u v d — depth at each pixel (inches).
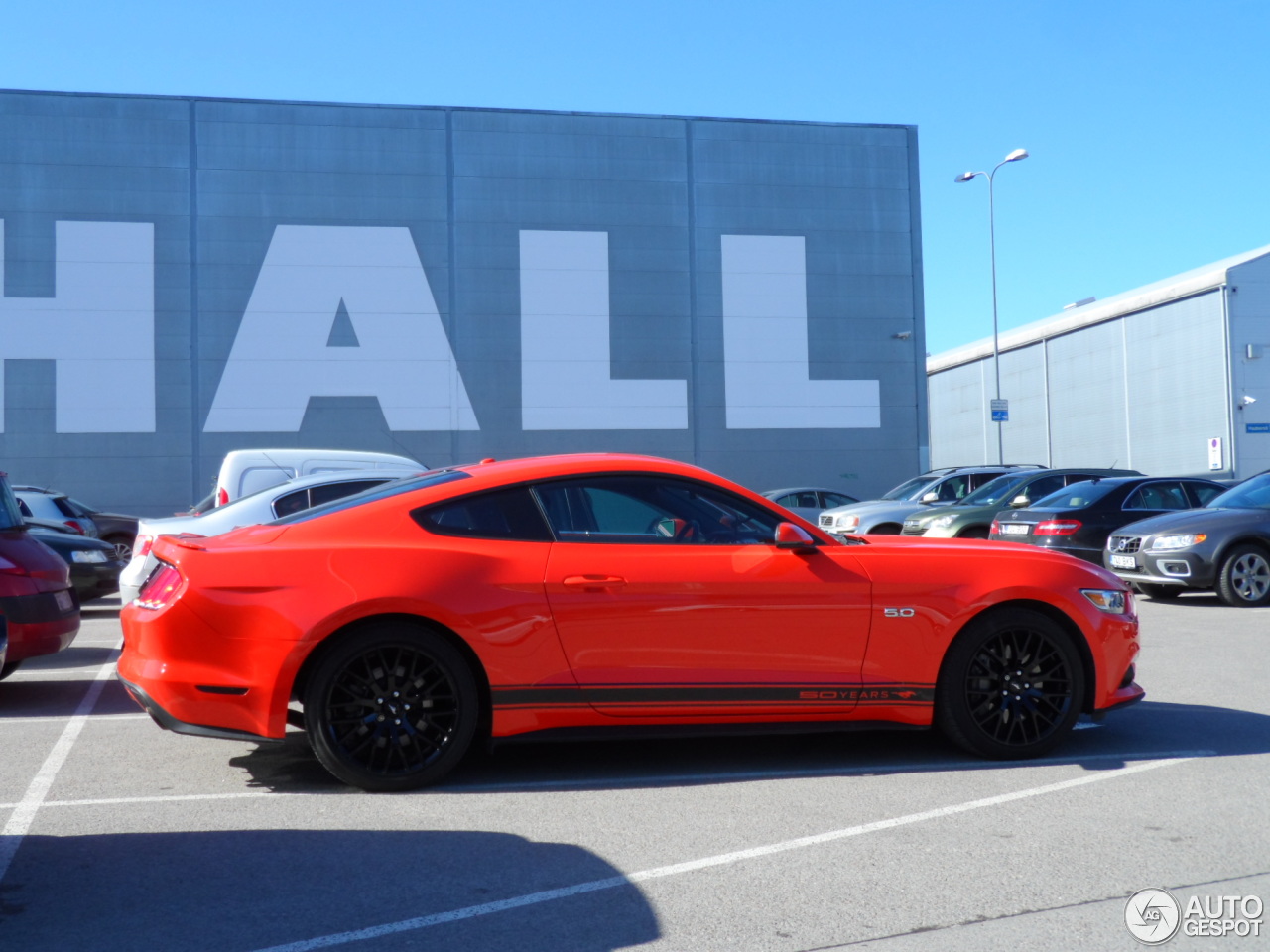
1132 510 553.9
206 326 1200.2
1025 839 159.8
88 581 475.5
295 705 225.1
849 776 199.2
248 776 201.3
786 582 200.4
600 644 193.6
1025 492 646.5
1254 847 155.1
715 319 1302.9
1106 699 213.3
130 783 196.4
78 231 1179.9
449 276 1249.4
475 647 189.2
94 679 322.7
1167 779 193.5
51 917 131.7
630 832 165.2
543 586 192.4
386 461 418.3
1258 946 121.1
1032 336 1873.8
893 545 213.0
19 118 1173.7
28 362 1163.3
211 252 1205.7
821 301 1328.7
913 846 157.1
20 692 298.8
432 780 190.4
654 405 1284.4
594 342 1275.8
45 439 1164.5
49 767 209.5
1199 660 327.3
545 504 200.5
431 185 1251.2
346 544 191.2
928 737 233.0
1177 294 1497.3
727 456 1298.0
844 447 1325.0
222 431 1197.7
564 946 122.6
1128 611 217.6
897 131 1353.3
